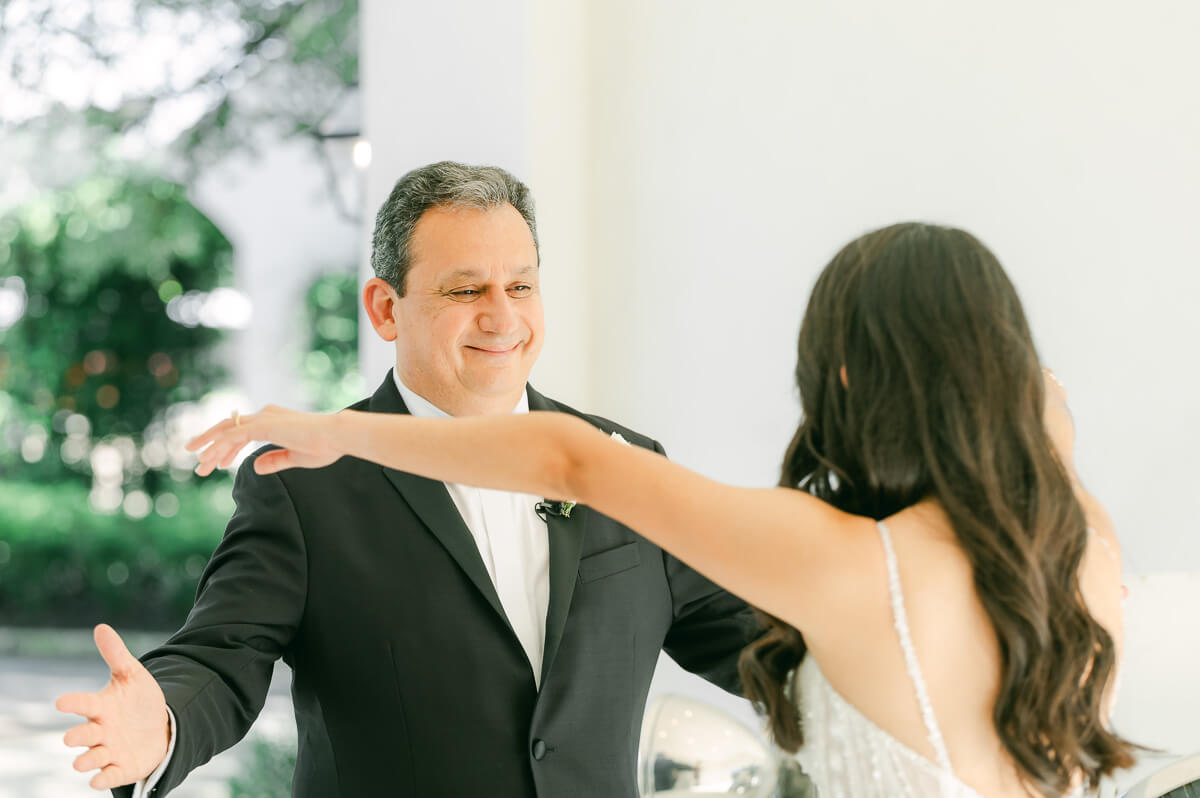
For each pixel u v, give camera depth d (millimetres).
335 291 9828
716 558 1257
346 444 1363
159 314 10070
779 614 1282
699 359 3207
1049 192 2824
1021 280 2861
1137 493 2756
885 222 2992
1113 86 2756
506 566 1922
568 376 3225
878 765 1283
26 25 8297
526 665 1846
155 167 9227
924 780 1265
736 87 3139
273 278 9898
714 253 3182
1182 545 2713
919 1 2932
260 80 8266
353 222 4180
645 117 3250
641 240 3268
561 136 3137
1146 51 2725
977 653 1264
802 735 1379
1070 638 1260
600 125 3305
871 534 1268
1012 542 1235
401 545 1870
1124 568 2764
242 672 1756
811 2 3047
